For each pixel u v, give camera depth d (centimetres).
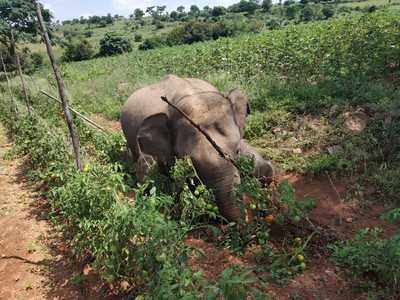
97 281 520
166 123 623
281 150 823
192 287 385
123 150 863
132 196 715
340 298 441
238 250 526
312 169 726
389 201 620
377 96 904
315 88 1027
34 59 2898
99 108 1452
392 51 1098
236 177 556
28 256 598
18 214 729
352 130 824
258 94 1075
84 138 949
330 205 636
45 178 771
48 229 666
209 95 616
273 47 1420
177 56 1881
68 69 2708
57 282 534
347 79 1041
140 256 413
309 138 838
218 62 1509
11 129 1355
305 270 487
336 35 1341
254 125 918
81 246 526
